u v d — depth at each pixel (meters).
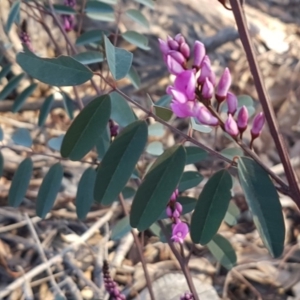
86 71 0.11
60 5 0.22
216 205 0.11
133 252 0.27
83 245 0.27
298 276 0.25
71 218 0.28
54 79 0.11
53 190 0.18
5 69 0.26
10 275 0.25
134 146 0.11
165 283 0.24
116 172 0.11
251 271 0.26
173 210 0.14
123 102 0.15
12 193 0.18
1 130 0.20
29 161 0.19
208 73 0.10
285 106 0.37
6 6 0.34
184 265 0.16
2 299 0.24
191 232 0.11
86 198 0.17
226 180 0.11
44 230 0.28
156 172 0.11
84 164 0.30
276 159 0.32
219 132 0.33
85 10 0.23
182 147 0.11
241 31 0.10
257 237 0.28
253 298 0.25
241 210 0.29
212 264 0.26
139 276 0.25
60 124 0.34
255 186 0.10
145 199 0.11
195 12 0.43
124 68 0.11
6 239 0.27
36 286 0.25
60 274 0.25
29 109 0.34
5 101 0.33
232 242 0.27
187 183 0.17
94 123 0.12
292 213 0.29
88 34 0.23
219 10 0.44
